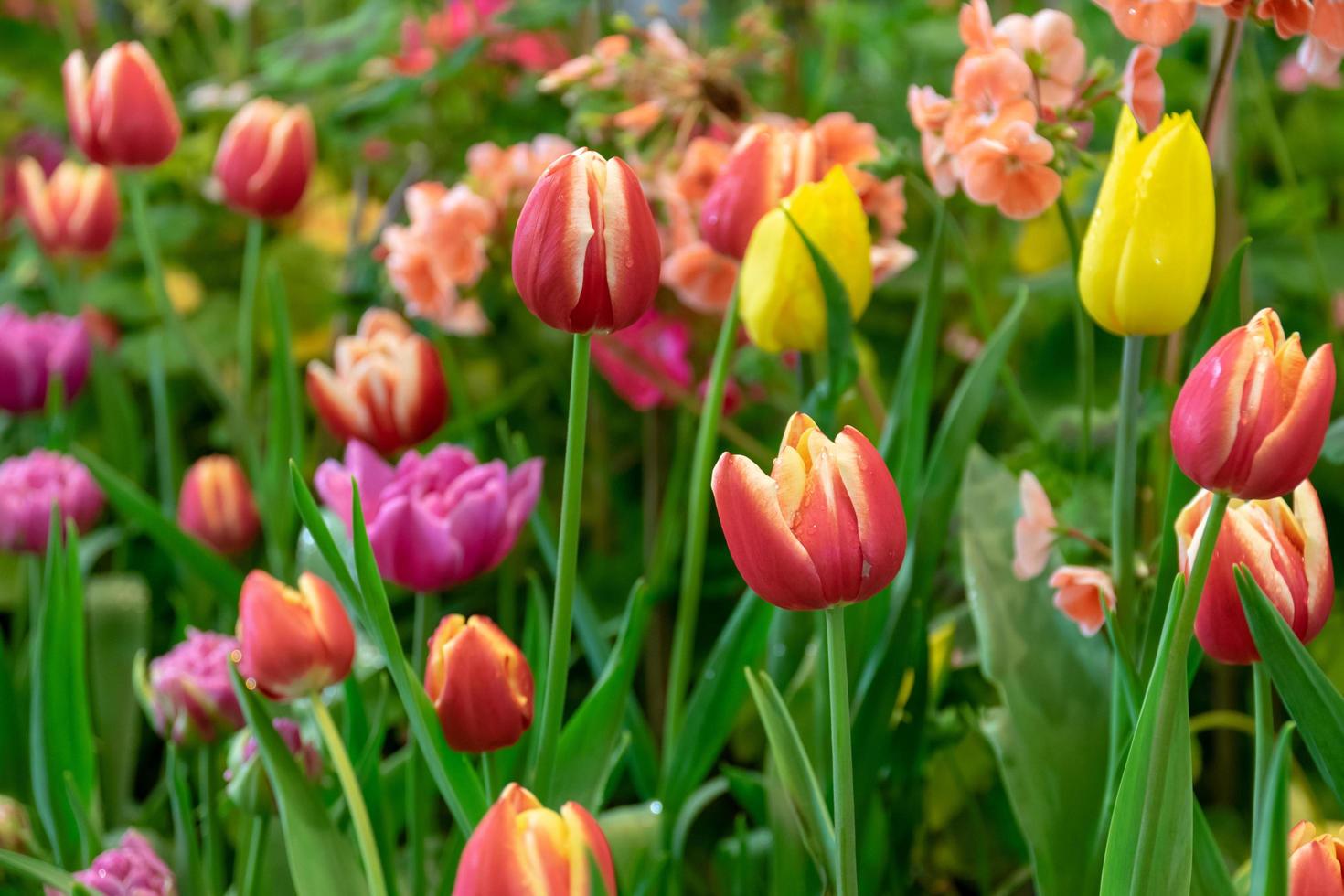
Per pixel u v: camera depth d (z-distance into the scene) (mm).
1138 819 1012
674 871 1233
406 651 1523
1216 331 1099
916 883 1365
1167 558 1092
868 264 1159
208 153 2191
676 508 1511
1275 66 1789
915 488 1197
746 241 1189
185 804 1199
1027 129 1133
